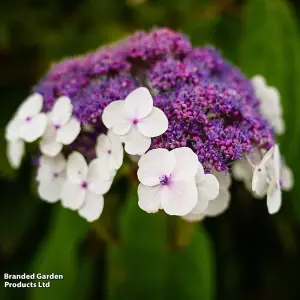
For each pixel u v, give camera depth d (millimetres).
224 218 496
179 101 302
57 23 512
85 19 511
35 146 399
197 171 291
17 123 350
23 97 508
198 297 392
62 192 330
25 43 501
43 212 501
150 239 401
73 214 420
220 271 495
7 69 514
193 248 399
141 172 295
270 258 530
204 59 343
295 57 455
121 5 508
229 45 488
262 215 513
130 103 308
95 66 337
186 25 484
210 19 483
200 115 299
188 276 396
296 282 523
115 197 432
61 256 417
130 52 335
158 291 397
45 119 333
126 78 327
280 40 457
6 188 504
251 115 318
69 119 325
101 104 318
